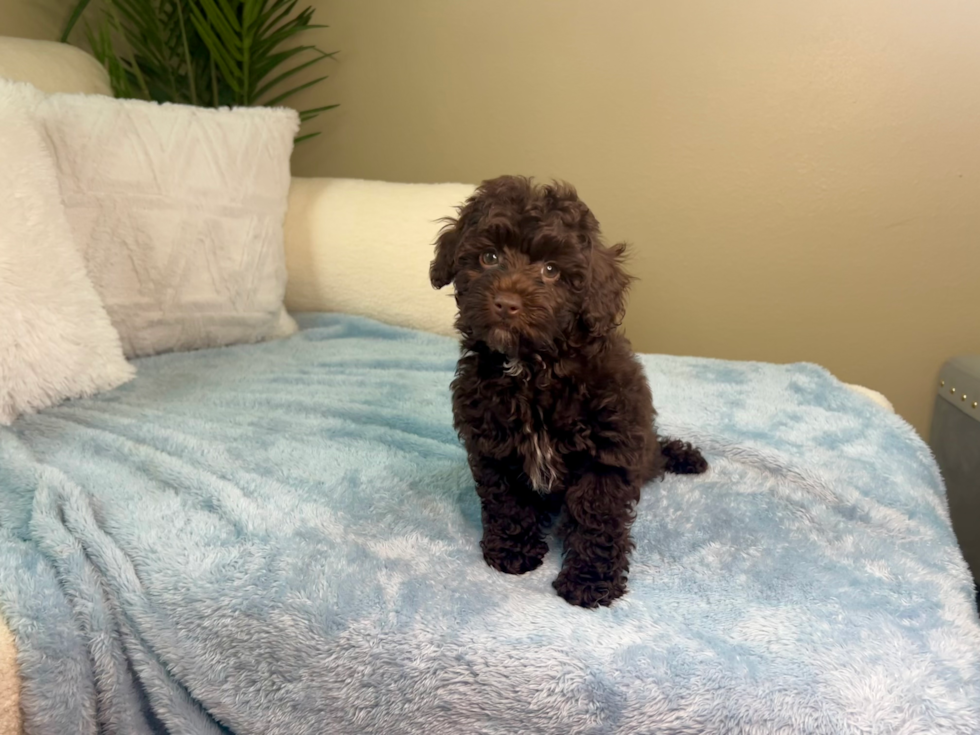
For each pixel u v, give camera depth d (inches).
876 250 100.7
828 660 44.4
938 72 92.0
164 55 116.3
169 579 48.9
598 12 102.3
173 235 83.5
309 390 78.7
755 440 70.9
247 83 111.1
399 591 49.1
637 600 50.2
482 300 50.9
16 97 70.7
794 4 94.3
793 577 52.5
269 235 91.3
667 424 73.3
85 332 72.8
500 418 52.7
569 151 109.7
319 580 49.3
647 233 109.0
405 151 119.0
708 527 58.4
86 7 115.0
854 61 94.2
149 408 72.7
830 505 62.6
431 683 45.2
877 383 106.0
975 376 91.6
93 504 55.2
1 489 55.5
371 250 96.0
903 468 67.6
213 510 56.1
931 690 42.7
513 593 50.4
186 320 86.4
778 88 97.8
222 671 47.7
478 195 56.1
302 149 124.7
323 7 115.8
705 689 42.9
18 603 45.2
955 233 97.2
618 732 43.3
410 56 113.7
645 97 103.7
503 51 108.5
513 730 44.8
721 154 102.7
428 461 66.6
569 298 51.8
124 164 80.6
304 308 102.5
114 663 47.5
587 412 51.1
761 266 105.7
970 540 91.9
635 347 113.5
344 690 46.3
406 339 94.3
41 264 68.7
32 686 44.1
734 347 110.3
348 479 62.3
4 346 65.7
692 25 98.9
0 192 66.5
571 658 44.6
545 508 57.2
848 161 98.0
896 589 51.3
